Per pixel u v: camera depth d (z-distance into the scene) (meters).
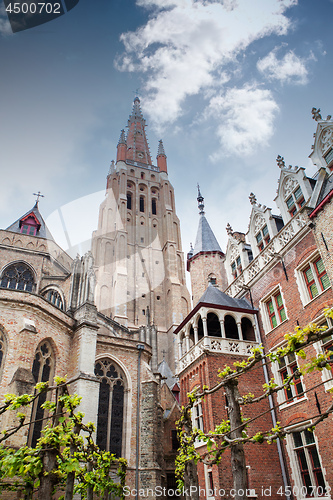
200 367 24.05
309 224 20.23
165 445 32.44
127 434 25.84
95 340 25.70
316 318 20.38
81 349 24.77
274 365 23.17
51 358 24.03
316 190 21.14
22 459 9.73
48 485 10.73
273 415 22.47
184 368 26.38
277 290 24.23
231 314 25.58
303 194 23.70
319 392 19.23
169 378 41.97
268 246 25.73
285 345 22.39
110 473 23.56
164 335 62.34
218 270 38.47
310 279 21.80
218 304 25.48
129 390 27.42
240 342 24.56
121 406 26.92
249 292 27.28
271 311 24.97
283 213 25.44
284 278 23.61
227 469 20.52
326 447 18.17
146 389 27.39
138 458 25.17
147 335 42.44
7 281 39.06
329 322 19.09
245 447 21.30
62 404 12.39
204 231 42.00
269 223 26.69
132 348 28.95
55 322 24.50
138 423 26.34
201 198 46.00
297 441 20.59
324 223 19.39
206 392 13.22
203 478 22.34
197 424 23.89
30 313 22.55
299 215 23.00
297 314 21.89
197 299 37.69
